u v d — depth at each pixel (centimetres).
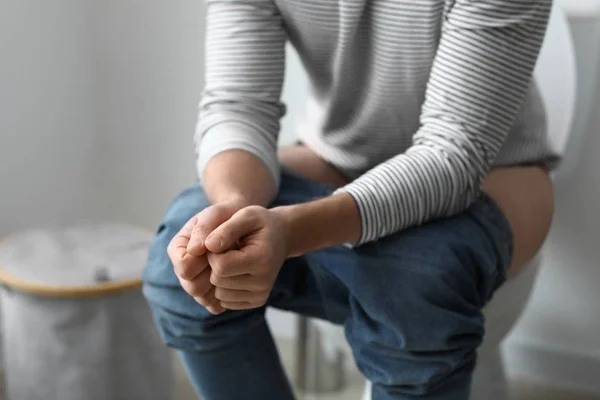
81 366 111
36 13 141
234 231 60
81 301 108
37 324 110
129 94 154
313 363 134
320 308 80
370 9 82
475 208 76
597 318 133
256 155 78
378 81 86
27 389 115
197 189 81
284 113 91
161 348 119
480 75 73
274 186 78
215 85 86
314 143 97
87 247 121
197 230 62
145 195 159
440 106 74
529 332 138
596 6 116
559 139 110
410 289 68
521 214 83
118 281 109
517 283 85
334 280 75
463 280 69
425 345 67
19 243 122
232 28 86
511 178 87
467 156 72
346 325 74
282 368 86
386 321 68
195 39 144
